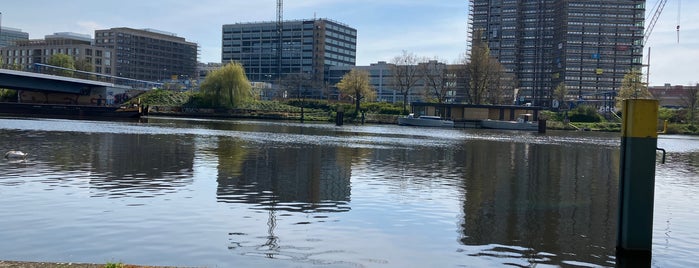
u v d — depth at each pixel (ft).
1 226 46.85
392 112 439.63
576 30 608.19
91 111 347.56
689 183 89.40
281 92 608.19
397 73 465.47
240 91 406.00
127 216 51.55
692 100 415.64
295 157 111.75
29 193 62.03
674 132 382.83
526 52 650.43
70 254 39.50
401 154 129.39
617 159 134.92
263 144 146.30
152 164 92.12
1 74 357.41
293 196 64.90
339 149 137.28
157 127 223.10
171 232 46.14
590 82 610.65
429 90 513.45
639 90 426.10
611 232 50.67
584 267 39.58
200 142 145.48
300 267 37.70
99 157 100.58
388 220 53.47
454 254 42.27
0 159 92.27
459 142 191.01
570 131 371.15
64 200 58.44
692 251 44.39
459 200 66.03
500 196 70.03
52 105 356.38
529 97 645.92
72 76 458.91
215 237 44.91
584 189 78.48
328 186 73.46
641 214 41.19
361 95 465.88
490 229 50.98
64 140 137.80
